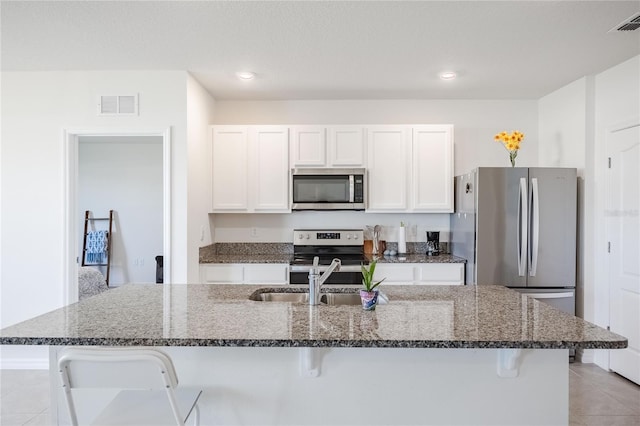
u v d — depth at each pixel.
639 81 2.81
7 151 3.11
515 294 2.05
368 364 1.58
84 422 1.63
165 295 2.03
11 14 2.21
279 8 2.15
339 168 3.66
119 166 5.94
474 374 1.57
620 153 2.98
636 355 2.83
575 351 3.29
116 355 1.17
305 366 1.57
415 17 2.25
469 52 2.75
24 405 2.52
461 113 3.98
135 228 5.95
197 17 2.26
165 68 3.05
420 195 3.69
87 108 3.10
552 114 3.71
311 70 3.11
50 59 2.87
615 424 2.32
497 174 3.18
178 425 1.23
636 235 2.84
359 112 3.99
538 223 3.17
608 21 2.29
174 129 3.10
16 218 3.11
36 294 3.11
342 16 2.24
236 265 3.48
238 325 1.47
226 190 3.69
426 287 2.25
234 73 3.18
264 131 3.69
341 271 3.41
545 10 2.17
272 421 1.60
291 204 3.67
